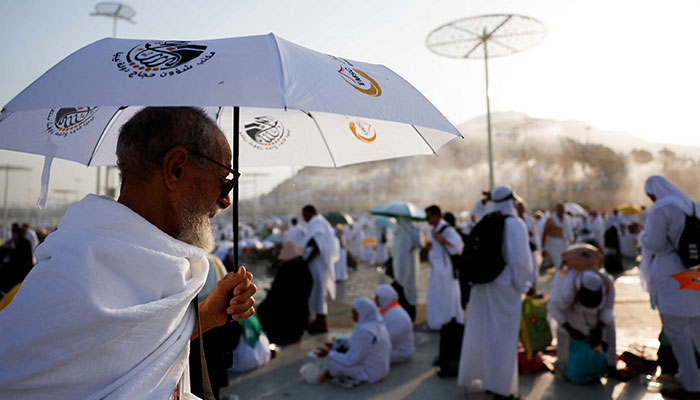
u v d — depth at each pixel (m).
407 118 1.12
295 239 6.39
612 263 10.39
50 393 0.70
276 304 5.51
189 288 0.85
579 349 4.00
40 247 0.79
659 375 4.03
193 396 1.00
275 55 0.99
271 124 1.76
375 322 4.25
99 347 0.71
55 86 0.89
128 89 0.85
